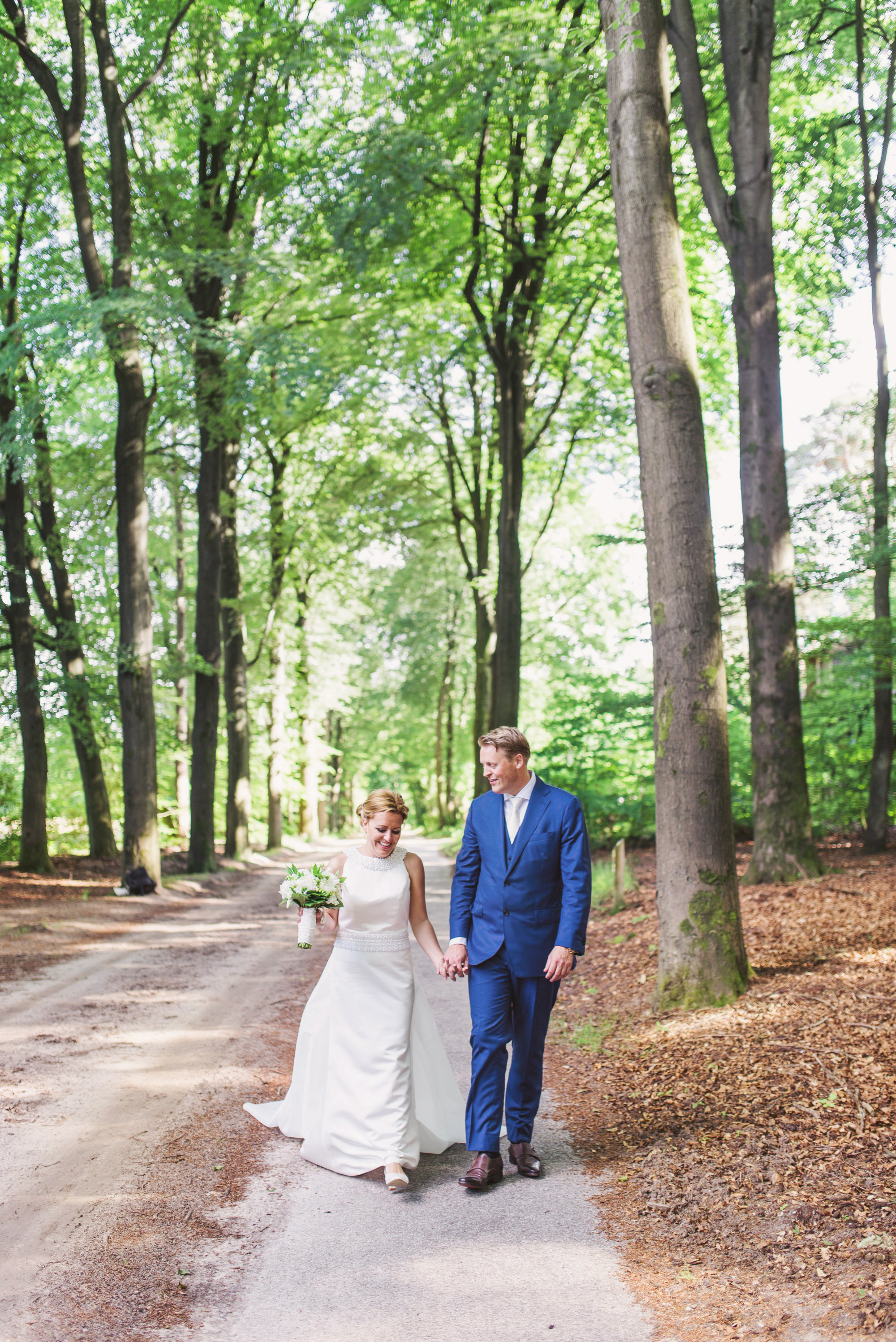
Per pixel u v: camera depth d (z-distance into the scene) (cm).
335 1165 442
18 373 1581
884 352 1298
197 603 2062
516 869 438
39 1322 312
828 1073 479
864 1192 363
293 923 1358
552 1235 374
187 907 1511
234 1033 702
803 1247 338
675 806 669
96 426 2198
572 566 3256
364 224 1362
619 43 685
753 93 1006
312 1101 459
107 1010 770
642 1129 471
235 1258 360
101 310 1345
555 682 2083
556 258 1825
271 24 1602
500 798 454
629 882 1298
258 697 3406
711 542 680
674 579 672
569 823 439
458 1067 604
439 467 2816
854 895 920
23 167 1830
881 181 1302
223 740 3550
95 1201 407
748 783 1652
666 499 674
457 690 4169
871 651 1300
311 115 1748
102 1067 603
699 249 1619
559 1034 682
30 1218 390
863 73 1280
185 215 1748
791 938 792
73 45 1545
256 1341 304
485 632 2545
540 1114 520
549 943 436
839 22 1386
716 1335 300
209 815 2058
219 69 1694
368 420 2492
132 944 1127
